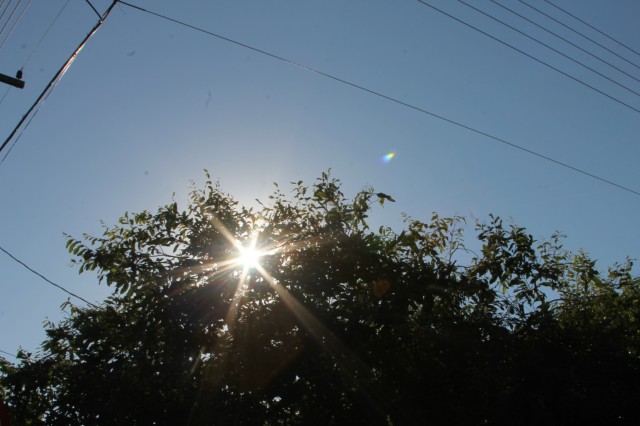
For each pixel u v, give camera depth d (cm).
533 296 812
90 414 752
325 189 837
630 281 904
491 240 830
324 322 741
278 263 787
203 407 727
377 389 716
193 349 759
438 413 706
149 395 754
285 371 735
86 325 842
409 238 797
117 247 829
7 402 844
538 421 688
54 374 854
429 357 742
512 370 737
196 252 798
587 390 733
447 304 798
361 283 793
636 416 713
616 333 808
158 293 772
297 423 751
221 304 759
